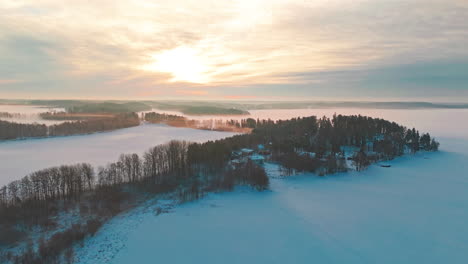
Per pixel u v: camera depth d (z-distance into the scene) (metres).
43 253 53.22
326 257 56.28
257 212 76.88
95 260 52.81
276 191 95.25
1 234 59.19
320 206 83.12
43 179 79.75
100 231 63.97
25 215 68.25
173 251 56.56
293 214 76.25
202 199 85.44
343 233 66.44
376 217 76.75
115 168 100.06
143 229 65.44
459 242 64.69
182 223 69.06
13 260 51.44
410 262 56.06
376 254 58.12
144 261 53.00
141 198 85.94
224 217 73.12
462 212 83.56
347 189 101.81
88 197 83.88
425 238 66.12
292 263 54.03
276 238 62.91
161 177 105.81
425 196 98.69
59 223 66.75
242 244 60.00
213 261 53.81
